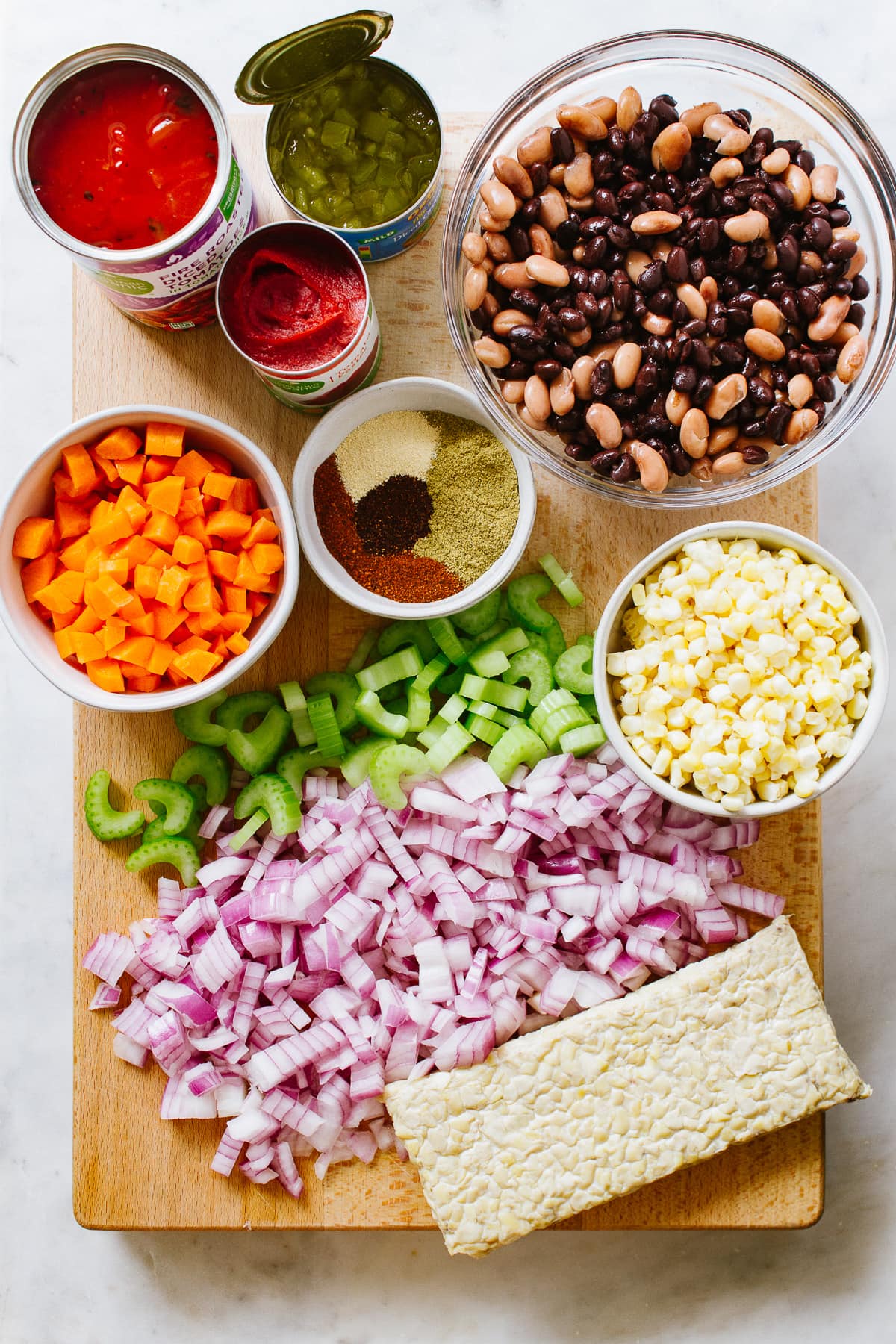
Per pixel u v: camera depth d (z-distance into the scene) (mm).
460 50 708
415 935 641
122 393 657
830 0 704
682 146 594
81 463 608
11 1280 716
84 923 654
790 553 609
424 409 640
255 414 658
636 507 650
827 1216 708
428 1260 709
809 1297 705
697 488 626
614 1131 618
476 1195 616
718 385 592
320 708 640
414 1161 619
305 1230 669
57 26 711
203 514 615
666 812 654
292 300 609
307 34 593
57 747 730
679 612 605
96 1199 646
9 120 713
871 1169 709
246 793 648
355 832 644
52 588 606
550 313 601
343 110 629
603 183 604
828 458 720
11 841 730
